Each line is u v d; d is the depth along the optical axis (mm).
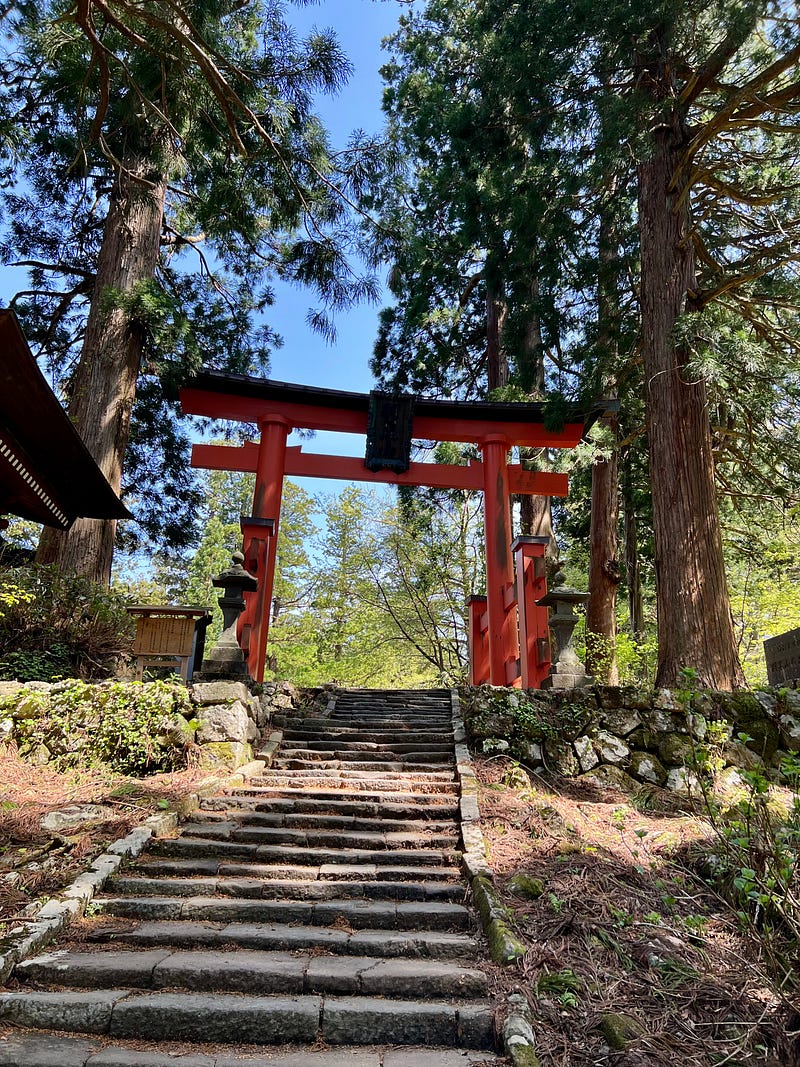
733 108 7434
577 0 7727
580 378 10180
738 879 3436
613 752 6754
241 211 9016
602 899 4117
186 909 4020
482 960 3582
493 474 10711
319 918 4008
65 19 6605
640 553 17812
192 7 6672
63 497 8766
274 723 7570
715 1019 3086
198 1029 3057
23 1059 2764
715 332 7609
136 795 5453
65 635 8281
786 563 15383
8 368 6188
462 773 6121
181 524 16078
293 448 10562
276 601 25469
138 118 8430
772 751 6770
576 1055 2859
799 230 9484
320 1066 2803
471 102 11383
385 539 20234
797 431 10648
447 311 15953
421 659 21734
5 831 4695
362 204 8805
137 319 10406
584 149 8656
